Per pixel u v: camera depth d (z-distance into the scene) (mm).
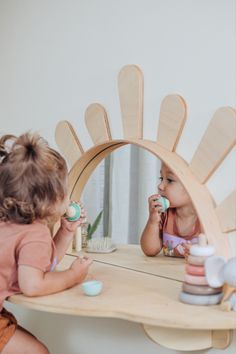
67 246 1401
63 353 1537
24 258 1154
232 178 1172
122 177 1441
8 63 1720
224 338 1168
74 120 1526
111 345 1434
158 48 1314
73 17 1520
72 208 1390
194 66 1245
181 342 1194
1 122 1746
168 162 1196
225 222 1146
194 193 1168
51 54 1586
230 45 1184
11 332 1303
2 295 1176
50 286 1135
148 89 1332
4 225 1229
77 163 1465
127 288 1153
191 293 1030
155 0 1320
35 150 1233
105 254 1477
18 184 1205
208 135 1184
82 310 1030
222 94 1196
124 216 1449
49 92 1597
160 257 1401
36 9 1626
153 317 963
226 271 976
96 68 1463
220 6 1201
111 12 1421
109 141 1354
